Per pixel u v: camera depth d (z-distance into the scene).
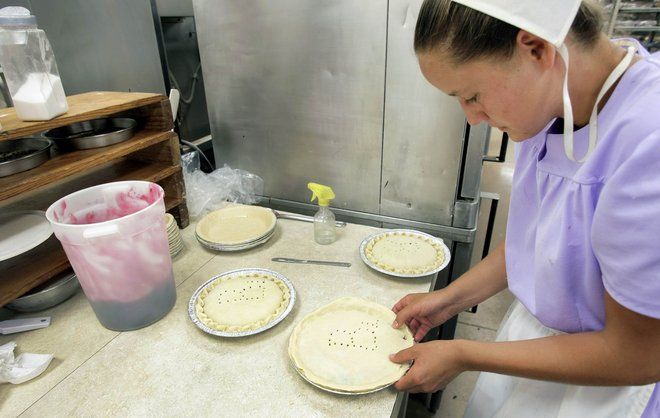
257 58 1.33
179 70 1.81
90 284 0.84
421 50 0.57
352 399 0.71
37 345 0.86
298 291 1.01
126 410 0.71
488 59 0.53
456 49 0.53
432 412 1.60
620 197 0.50
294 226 1.33
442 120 1.17
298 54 1.26
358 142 1.31
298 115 1.36
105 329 0.91
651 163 0.47
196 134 1.99
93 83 1.50
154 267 0.88
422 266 1.07
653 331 0.51
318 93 1.29
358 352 0.80
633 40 0.64
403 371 0.74
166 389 0.75
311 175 1.44
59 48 1.38
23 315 0.96
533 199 0.80
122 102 1.05
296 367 0.75
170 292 0.95
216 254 1.18
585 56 0.56
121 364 0.81
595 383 0.59
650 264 0.48
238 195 1.54
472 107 0.62
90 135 1.09
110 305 0.86
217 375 0.77
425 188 1.28
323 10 1.17
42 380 0.77
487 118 0.63
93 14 1.42
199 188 1.43
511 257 0.86
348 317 0.90
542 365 0.62
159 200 0.88
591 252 0.62
